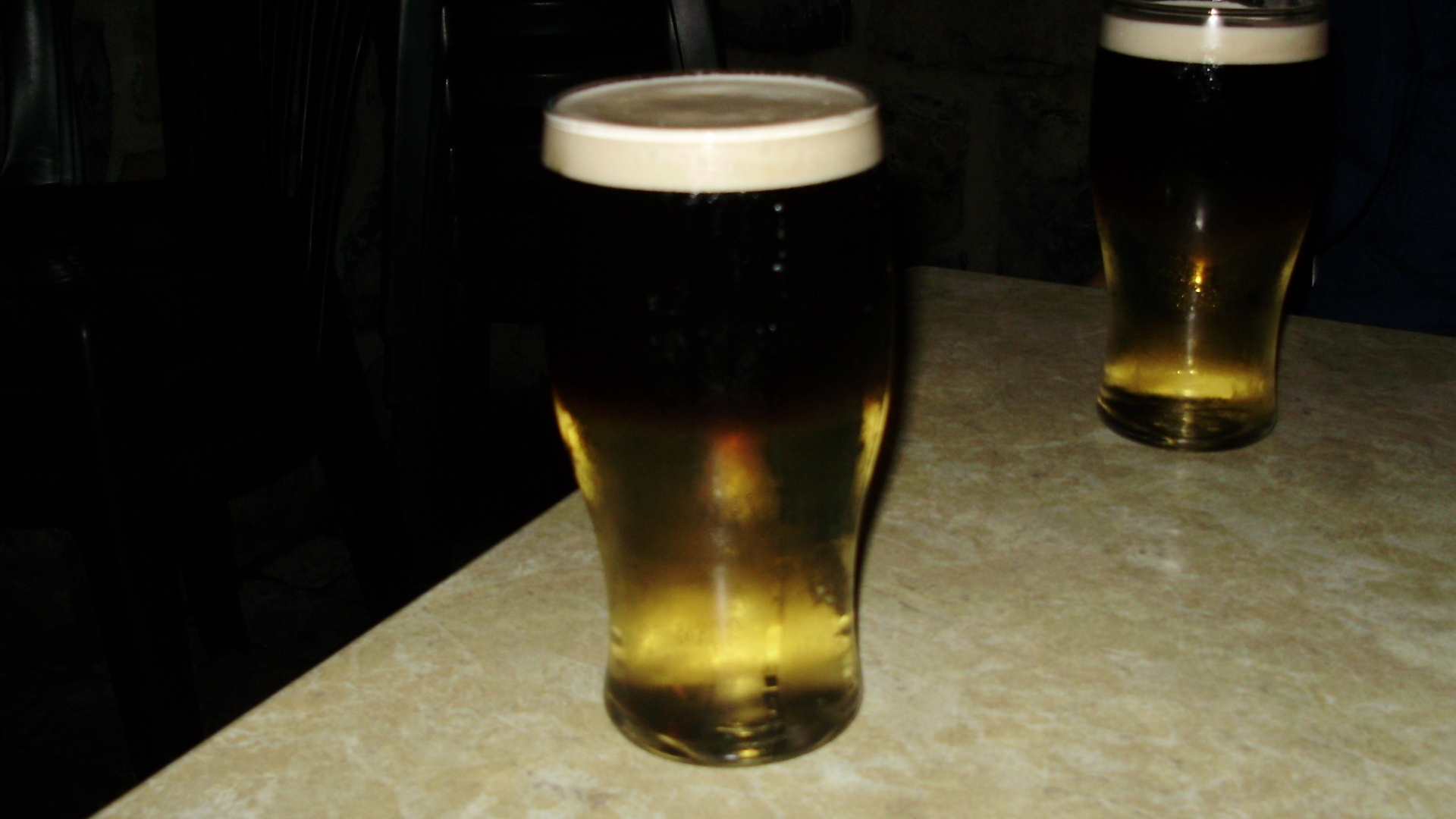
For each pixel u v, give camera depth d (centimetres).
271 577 203
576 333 52
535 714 57
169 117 155
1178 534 67
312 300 129
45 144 154
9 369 110
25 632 185
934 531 67
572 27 141
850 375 52
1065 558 65
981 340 86
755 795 54
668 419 52
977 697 58
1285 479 71
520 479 225
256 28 144
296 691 58
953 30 199
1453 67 141
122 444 108
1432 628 61
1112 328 75
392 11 123
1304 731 56
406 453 133
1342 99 141
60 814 148
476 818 53
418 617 62
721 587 54
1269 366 74
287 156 144
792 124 51
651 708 55
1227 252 70
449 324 140
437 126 126
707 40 143
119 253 127
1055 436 75
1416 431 75
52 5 153
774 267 51
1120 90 70
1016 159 202
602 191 51
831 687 56
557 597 63
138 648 111
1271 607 62
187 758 55
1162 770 55
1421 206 146
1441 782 54
